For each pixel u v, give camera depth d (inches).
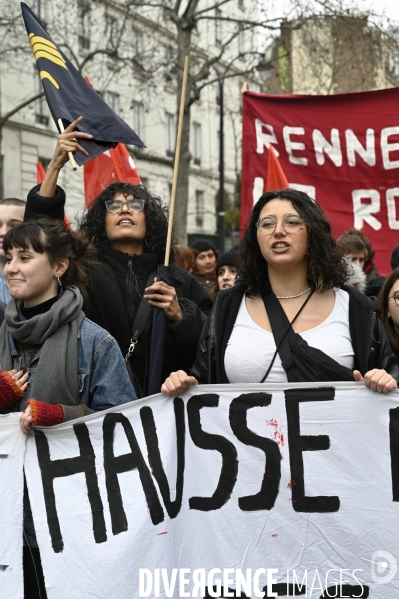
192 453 115.0
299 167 230.8
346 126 228.8
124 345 139.3
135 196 147.3
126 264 144.3
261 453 114.0
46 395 114.7
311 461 113.1
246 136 232.2
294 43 822.5
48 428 114.4
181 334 133.3
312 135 229.9
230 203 1288.1
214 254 273.9
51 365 114.9
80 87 152.3
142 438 115.3
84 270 134.5
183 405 115.7
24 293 116.6
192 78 651.5
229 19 653.3
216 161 1300.4
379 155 227.6
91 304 140.6
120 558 111.7
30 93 947.3
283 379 114.6
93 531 112.7
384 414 112.7
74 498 113.7
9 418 114.2
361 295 117.3
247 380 115.8
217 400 115.2
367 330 114.7
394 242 227.9
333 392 113.3
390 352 116.7
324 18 652.7
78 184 931.3
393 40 663.1
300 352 113.5
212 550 112.7
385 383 111.0
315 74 803.4
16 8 786.8
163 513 113.6
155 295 131.2
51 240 117.8
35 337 115.3
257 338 116.0
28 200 137.7
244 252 121.1
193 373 121.0
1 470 114.0
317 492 112.5
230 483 113.9
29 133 956.6
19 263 116.9
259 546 112.3
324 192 230.8
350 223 230.1
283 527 112.4
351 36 681.0
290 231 115.7
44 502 113.4
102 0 794.2
